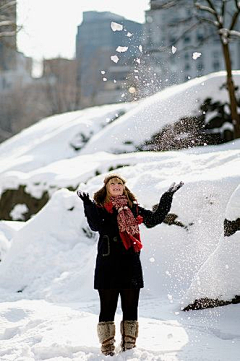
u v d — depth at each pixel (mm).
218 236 8977
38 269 10664
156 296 8867
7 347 6543
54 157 18719
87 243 11094
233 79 18391
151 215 6355
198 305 7598
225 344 6195
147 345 6172
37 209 16141
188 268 9055
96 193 6371
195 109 17422
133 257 6156
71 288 9672
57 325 7164
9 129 69688
